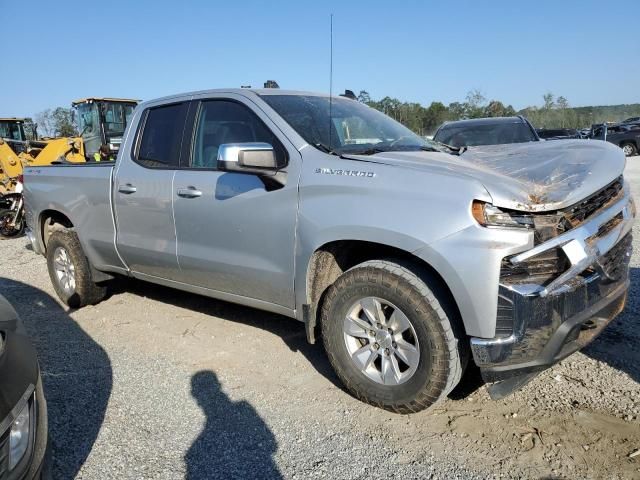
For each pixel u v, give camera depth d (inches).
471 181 115.4
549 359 114.9
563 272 114.1
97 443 122.2
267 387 146.8
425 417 129.3
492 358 113.8
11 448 86.6
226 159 136.1
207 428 127.7
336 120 158.4
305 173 136.6
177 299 222.4
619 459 110.6
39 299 233.5
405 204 119.9
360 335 132.5
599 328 128.8
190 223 161.9
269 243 143.7
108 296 228.7
